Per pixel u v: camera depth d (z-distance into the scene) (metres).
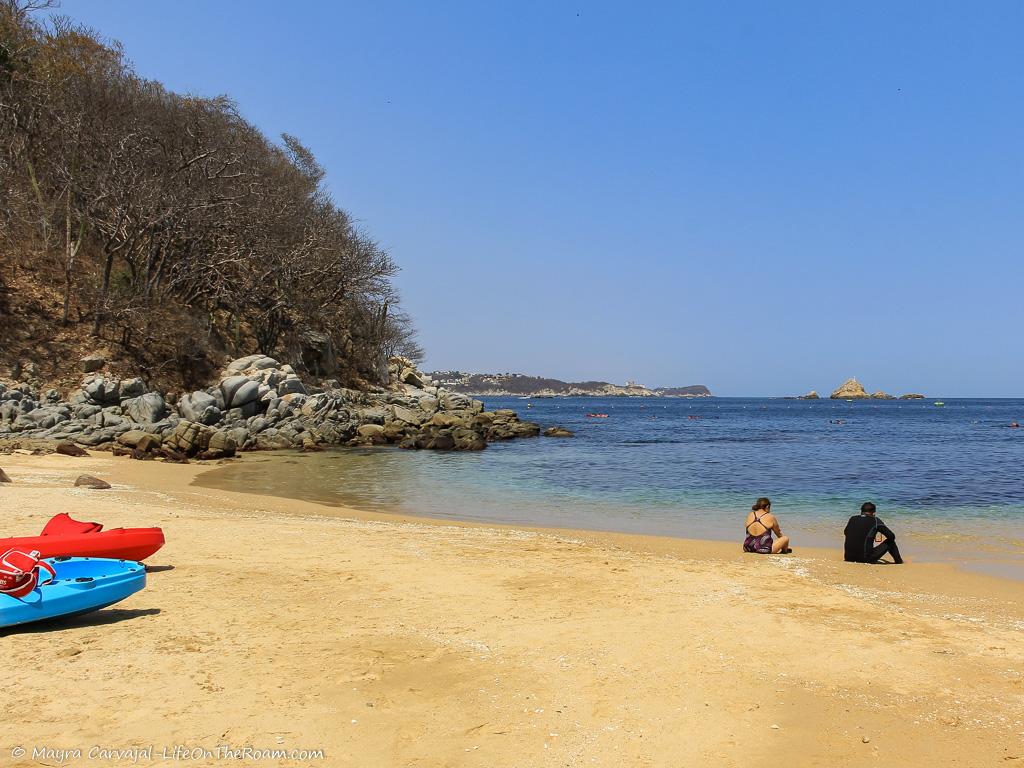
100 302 42.03
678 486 25.14
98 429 32.22
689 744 5.25
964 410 157.62
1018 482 26.45
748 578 10.77
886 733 5.49
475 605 8.71
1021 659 7.19
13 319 40.44
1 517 13.13
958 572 11.89
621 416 110.69
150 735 5.12
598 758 5.01
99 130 46.75
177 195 45.72
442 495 22.34
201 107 52.38
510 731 5.36
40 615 7.17
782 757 5.09
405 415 50.31
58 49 51.81
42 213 45.50
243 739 5.10
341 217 65.00
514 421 57.50
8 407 33.19
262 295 53.06
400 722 5.45
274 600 8.65
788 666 6.88
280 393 45.56
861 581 10.98
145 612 8.03
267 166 59.38
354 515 17.05
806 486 25.17
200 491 19.81
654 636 7.67
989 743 5.34
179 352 44.34
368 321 67.88
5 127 48.28
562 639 7.51
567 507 20.23
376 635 7.45
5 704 5.56
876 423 88.00
